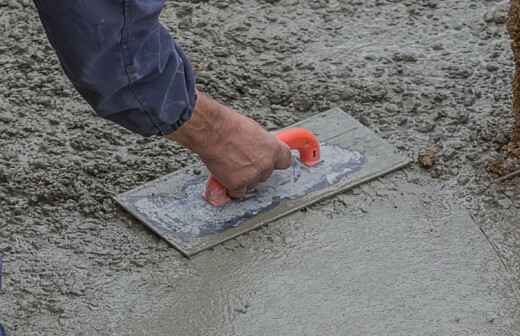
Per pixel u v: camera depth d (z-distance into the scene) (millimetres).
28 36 4098
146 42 2438
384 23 4102
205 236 3109
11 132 3584
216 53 3965
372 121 3586
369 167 3346
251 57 3941
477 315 2863
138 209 3217
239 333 2838
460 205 3227
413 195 3268
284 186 3270
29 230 3186
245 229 3127
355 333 2820
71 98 3760
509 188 3273
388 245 3088
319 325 2848
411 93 3701
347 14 4168
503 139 3451
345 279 2982
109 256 3092
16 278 3021
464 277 2980
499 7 4152
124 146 3504
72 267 3059
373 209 3215
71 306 2934
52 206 3270
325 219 3178
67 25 2316
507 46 3926
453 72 3799
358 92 3715
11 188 3324
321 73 3830
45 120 3648
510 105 3611
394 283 2965
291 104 3688
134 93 2521
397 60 3883
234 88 3775
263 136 3039
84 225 3199
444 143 3467
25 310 2924
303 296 2936
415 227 3150
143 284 2994
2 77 3875
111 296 2963
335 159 3375
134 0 2328
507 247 3076
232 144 2984
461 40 3980
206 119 2896
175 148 3482
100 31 2330
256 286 2969
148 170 3391
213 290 2965
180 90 2615
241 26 4117
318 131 3514
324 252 3068
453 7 4180
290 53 3959
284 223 3158
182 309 2914
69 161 3439
